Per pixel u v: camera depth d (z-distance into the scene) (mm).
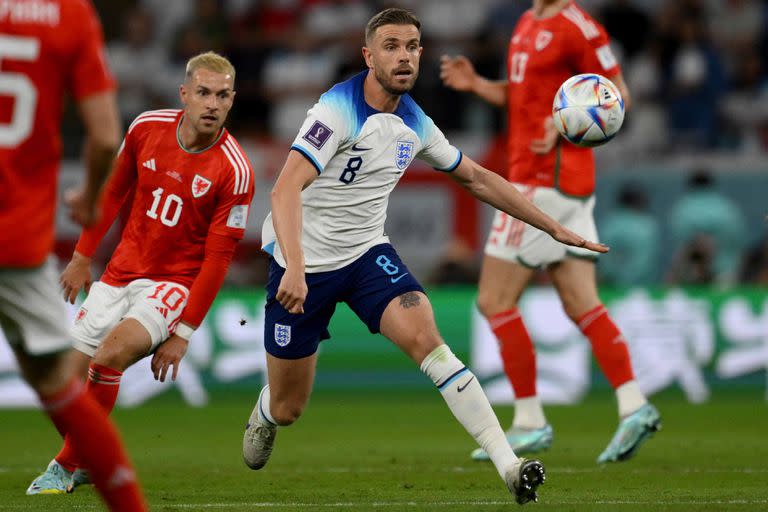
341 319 46562
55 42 13633
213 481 23672
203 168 21797
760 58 65375
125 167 22359
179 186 21844
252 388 45375
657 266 53000
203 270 21734
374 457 28719
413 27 19141
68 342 14398
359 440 33281
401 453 29688
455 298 45531
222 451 30562
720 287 48281
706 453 28859
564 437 33562
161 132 22031
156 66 64188
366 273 20141
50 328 14203
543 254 27719
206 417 40219
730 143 60219
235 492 21688
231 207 21875
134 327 21312
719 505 18906
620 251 52781
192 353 45125
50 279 14258
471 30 64500
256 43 64000
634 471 24859
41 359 14219
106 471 14375
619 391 27266
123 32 67125
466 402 18484
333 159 19641
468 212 55531
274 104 62344
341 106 19203
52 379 14297
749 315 46188
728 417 39531
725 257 52750
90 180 14148
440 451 30172
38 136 13766
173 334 21797
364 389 46406
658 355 45781
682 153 58562
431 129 19984
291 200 18266
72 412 14297
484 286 28375
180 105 63000
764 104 61562
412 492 21469
